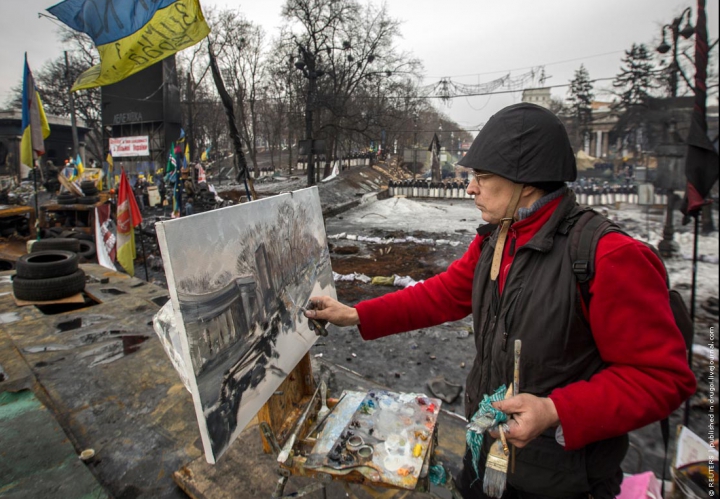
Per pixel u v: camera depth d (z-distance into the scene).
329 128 27.50
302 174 35.62
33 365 3.55
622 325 0.99
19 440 2.49
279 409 1.69
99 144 38.25
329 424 1.57
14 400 2.96
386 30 28.02
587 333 1.10
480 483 1.39
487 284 1.30
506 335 1.19
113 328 4.37
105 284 6.04
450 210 19.80
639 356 0.98
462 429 2.57
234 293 1.41
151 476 2.30
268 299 1.64
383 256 10.24
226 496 2.04
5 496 2.07
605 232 1.06
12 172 30.64
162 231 1.12
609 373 1.03
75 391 3.15
